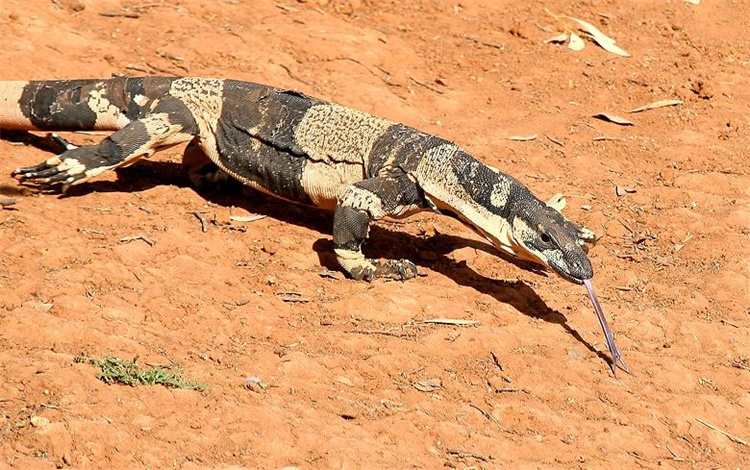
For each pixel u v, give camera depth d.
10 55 18.89
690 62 23.34
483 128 19.94
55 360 11.27
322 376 12.18
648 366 13.68
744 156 19.94
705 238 17.17
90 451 10.02
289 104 15.45
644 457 12.02
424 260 15.44
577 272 13.44
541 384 12.85
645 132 20.67
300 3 23.39
